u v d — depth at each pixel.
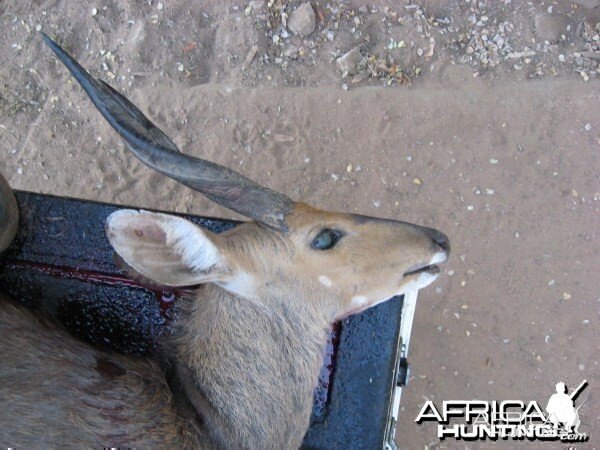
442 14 1.03
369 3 1.03
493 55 1.02
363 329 0.74
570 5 1.02
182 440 0.63
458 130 1.01
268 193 0.61
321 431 0.73
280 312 0.66
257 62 1.04
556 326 0.97
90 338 0.74
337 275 0.66
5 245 0.70
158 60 1.04
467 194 1.00
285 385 0.66
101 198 1.03
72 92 1.05
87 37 1.06
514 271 0.98
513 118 1.01
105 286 0.74
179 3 1.05
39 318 0.69
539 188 0.99
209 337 0.66
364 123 1.02
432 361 0.98
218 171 0.56
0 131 1.05
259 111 1.03
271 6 1.03
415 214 1.00
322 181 1.02
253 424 0.65
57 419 0.60
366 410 0.73
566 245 0.98
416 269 0.68
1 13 1.07
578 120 1.00
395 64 1.02
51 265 0.74
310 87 1.03
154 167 0.53
